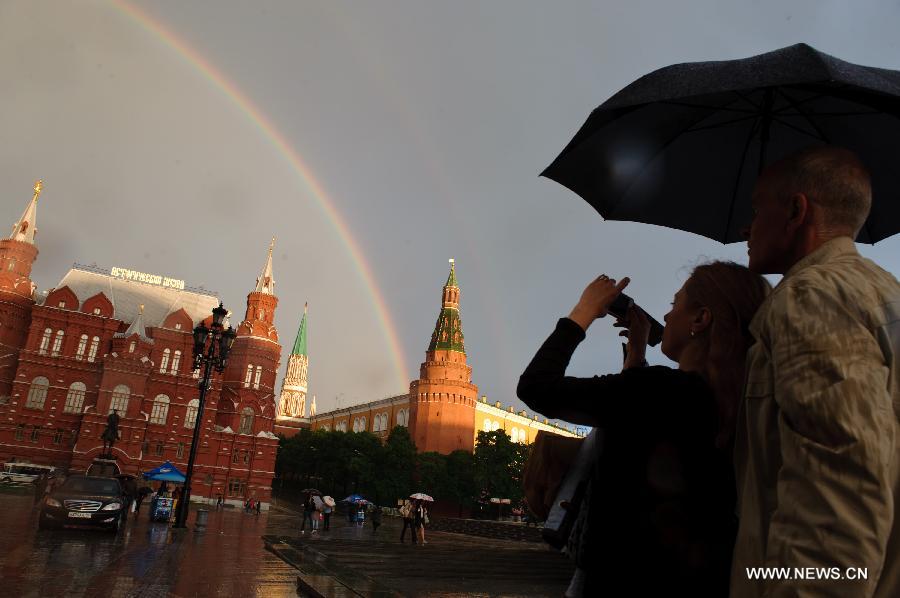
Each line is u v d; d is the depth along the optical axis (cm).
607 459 173
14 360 6144
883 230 318
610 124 309
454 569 1823
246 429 6950
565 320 200
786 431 127
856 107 290
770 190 176
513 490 8162
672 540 160
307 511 3225
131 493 2727
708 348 188
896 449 121
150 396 6384
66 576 982
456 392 9275
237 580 1079
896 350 125
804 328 129
